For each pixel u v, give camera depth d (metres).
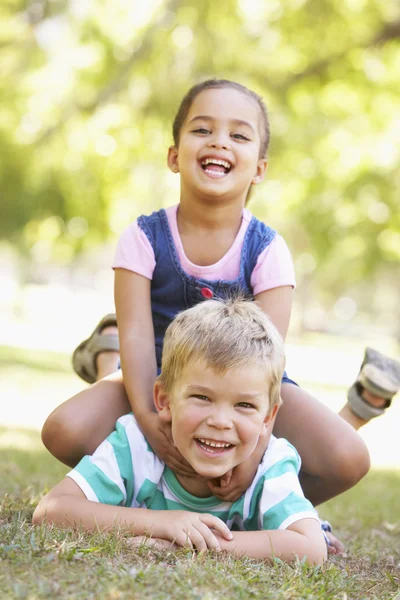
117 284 3.16
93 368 3.68
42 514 2.51
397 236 12.73
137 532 2.41
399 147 11.92
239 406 2.49
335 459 2.92
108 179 11.64
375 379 3.48
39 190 11.44
